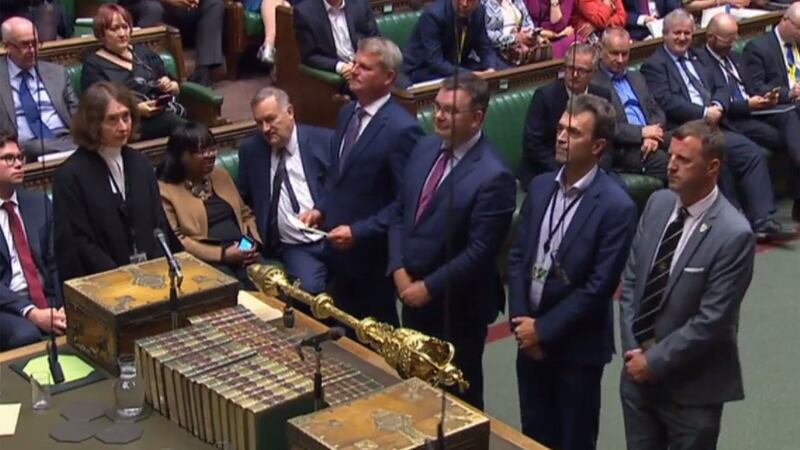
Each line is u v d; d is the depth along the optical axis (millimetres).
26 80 5293
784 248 6227
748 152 6336
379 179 4344
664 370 3383
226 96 7047
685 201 3379
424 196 3881
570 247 3592
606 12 7250
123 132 3762
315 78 6129
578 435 3740
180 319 3117
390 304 4496
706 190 3346
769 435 4453
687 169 3305
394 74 4320
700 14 7801
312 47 6109
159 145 4816
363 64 4273
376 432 2438
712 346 3369
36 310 4090
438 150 3887
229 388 2695
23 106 5270
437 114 3750
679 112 6309
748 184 6344
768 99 6574
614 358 4949
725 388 3416
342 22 6176
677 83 6355
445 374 2764
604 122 3527
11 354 3223
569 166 3602
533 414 3838
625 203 3547
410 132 4301
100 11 5492
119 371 2973
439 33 6262
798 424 4531
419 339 2793
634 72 6238
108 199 3777
